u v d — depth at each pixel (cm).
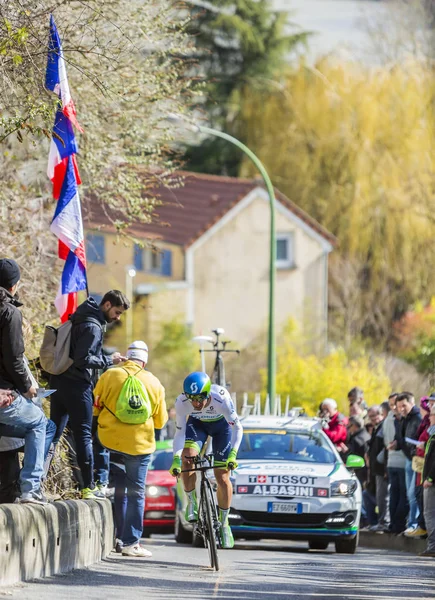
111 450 2094
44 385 2362
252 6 9006
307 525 2750
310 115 8556
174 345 7931
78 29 2709
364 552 2973
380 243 8519
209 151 9138
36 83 2186
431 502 2773
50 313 3095
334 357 6738
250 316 8850
